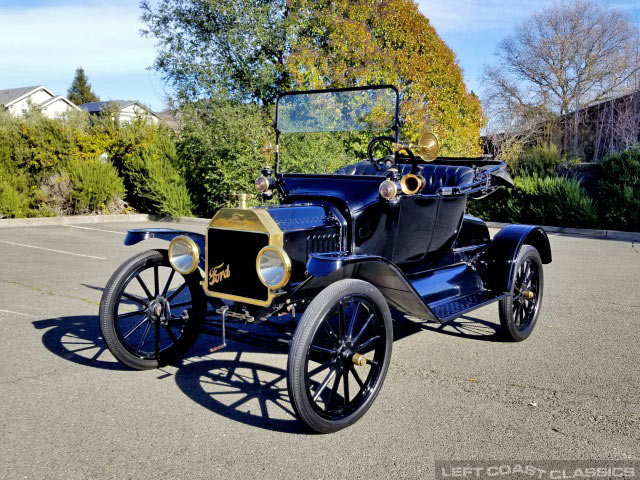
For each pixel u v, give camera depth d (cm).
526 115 2081
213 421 308
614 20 2384
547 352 429
